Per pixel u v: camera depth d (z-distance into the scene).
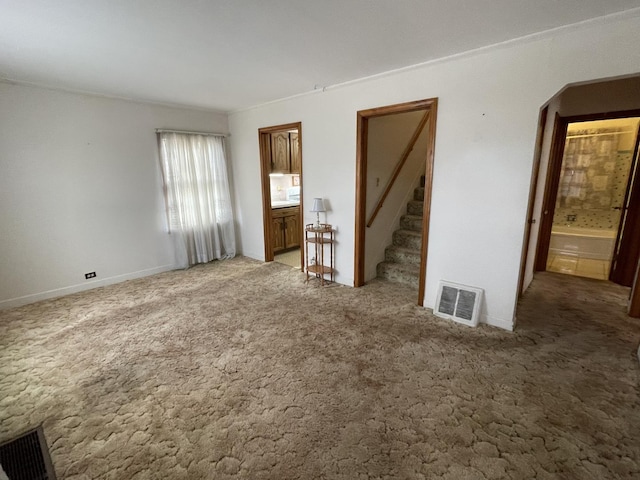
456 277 2.93
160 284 3.96
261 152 4.64
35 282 3.41
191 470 1.45
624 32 1.94
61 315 3.07
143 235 4.23
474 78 2.54
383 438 1.60
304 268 4.34
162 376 2.12
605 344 2.46
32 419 1.76
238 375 2.12
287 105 4.04
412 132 4.31
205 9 1.79
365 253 3.80
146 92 3.63
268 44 2.30
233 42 2.26
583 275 4.22
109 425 1.71
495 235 2.64
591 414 1.74
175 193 4.40
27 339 2.62
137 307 3.25
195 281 4.07
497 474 1.41
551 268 4.59
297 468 1.45
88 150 3.65
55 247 3.52
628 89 3.44
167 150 4.27
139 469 1.46
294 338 2.60
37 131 3.28
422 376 2.09
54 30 2.03
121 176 3.95
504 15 1.91
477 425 1.68
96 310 3.18
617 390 1.93
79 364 2.27
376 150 3.69
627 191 3.73
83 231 3.70
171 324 2.88
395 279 3.94
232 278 4.18
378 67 2.85
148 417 1.77
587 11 1.87
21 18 1.86
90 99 3.61
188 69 2.85
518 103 2.38
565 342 2.49
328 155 3.72
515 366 2.18
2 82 3.04
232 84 3.35
